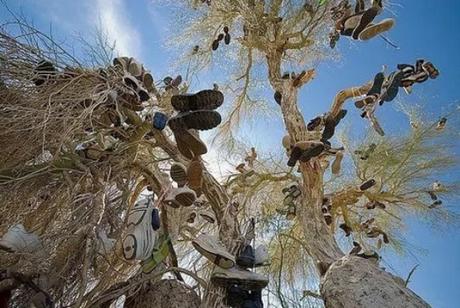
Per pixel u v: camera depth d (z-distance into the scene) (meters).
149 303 2.05
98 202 1.92
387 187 3.04
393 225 3.15
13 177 2.00
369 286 1.95
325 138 2.50
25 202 2.06
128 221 1.95
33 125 1.93
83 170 2.04
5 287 1.79
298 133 2.60
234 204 2.32
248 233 2.18
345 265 2.09
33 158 2.04
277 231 2.61
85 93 2.04
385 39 2.63
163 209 2.19
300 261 2.84
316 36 3.06
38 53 2.13
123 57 2.21
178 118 1.87
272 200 2.90
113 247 1.99
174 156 2.27
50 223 2.00
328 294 2.01
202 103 1.86
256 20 2.97
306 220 2.42
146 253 1.91
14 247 1.73
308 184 2.52
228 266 1.99
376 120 2.48
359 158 2.95
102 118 2.20
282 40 2.99
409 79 2.44
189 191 1.99
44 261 1.86
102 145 2.08
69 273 1.94
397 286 1.98
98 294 2.00
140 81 2.23
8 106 1.92
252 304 1.96
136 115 2.20
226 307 1.96
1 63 2.06
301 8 2.97
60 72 2.09
